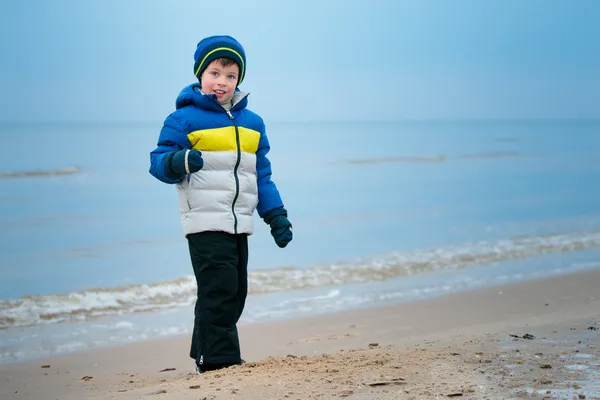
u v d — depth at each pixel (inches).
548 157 1317.7
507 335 187.6
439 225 502.0
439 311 262.8
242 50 166.7
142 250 423.5
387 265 362.9
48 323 263.9
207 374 154.5
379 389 130.5
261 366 156.2
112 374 196.7
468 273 342.0
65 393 173.8
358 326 245.1
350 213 576.4
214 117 161.5
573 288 295.9
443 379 136.0
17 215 561.0
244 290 170.6
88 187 773.9
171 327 258.2
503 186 786.8
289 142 1973.4
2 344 234.7
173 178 155.4
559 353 159.3
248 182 163.6
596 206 595.2
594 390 128.6
